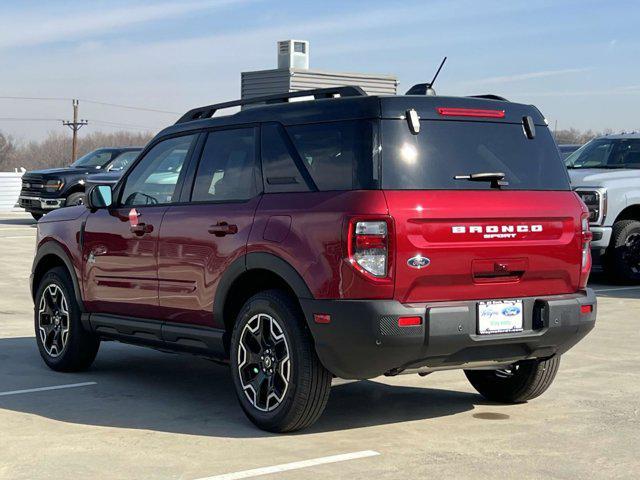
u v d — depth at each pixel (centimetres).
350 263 537
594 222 1370
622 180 1380
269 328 585
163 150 700
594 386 727
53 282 778
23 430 591
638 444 564
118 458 529
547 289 594
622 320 1057
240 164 629
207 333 634
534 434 586
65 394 695
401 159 553
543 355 603
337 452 542
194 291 643
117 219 715
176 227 657
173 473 501
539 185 602
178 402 672
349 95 598
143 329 689
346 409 652
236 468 510
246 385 598
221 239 617
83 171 2455
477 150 581
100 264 729
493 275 570
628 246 1382
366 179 547
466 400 681
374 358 541
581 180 1386
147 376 765
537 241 586
